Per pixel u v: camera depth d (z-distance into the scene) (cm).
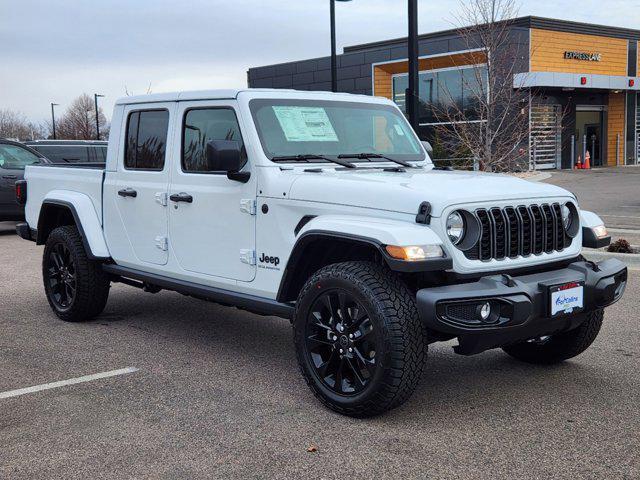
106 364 539
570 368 518
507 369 518
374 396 401
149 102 576
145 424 418
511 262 423
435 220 398
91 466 364
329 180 449
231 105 506
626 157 3117
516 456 369
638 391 467
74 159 1498
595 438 391
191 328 649
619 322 643
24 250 1169
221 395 467
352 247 455
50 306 708
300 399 458
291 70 3144
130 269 608
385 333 391
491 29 1595
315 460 366
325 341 432
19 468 362
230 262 509
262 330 643
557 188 466
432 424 412
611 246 961
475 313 389
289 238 464
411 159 571
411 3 1063
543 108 2664
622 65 2975
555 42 2681
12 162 1332
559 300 412
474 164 1686
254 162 486
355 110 559
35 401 459
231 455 374
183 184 540
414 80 1077
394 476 348
